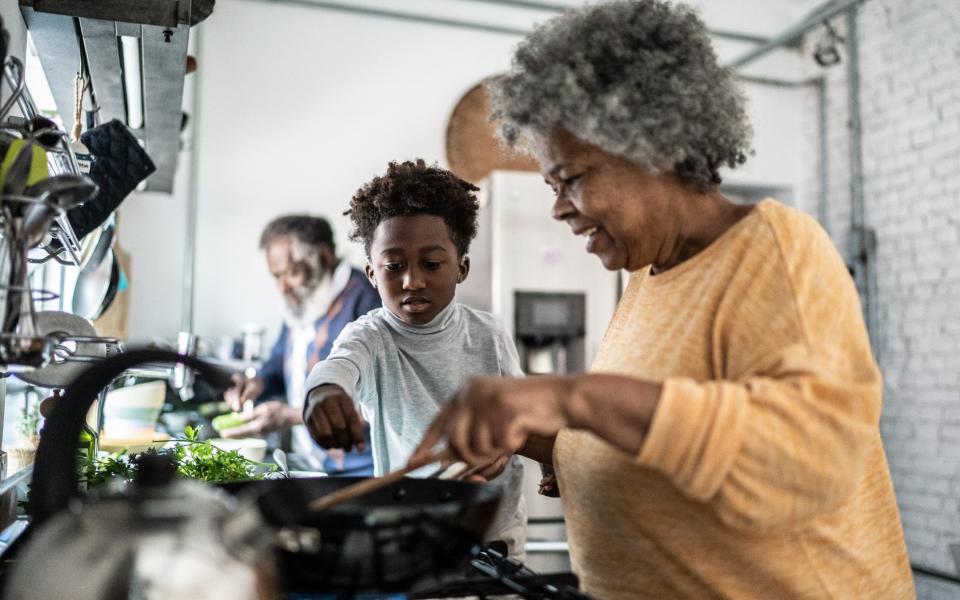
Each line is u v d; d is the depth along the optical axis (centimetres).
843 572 83
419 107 395
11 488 126
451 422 67
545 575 85
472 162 392
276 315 372
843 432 67
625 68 77
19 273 78
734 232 83
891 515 89
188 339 209
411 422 150
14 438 216
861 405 69
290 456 290
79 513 57
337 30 388
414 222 145
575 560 97
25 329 78
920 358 370
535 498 322
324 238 338
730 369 79
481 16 404
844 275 79
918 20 374
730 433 65
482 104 395
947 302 357
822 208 426
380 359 149
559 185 85
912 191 376
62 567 53
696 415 65
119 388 232
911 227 376
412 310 147
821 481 66
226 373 77
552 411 66
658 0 84
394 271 146
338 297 329
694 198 86
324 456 289
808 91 439
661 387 66
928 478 362
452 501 82
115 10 125
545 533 321
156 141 226
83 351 116
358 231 157
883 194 391
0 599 57
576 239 359
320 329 324
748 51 436
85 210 145
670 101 77
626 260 88
